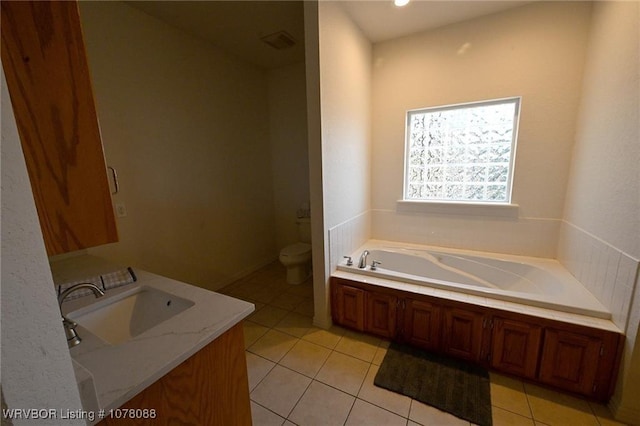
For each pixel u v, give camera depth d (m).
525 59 2.14
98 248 1.97
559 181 2.17
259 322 2.36
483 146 2.46
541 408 1.48
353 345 2.04
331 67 1.99
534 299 1.67
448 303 1.81
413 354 1.92
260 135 3.49
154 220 2.34
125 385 0.70
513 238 2.40
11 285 0.37
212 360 0.95
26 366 0.39
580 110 1.99
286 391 1.63
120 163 2.07
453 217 2.61
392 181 2.82
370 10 2.14
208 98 2.76
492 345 1.72
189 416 0.88
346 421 1.44
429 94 2.51
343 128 2.25
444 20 2.28
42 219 0.71
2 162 0.36
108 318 1.18
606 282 1.55
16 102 0.65
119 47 2.01
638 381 1.33
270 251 3.82
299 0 2.02
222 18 2.27
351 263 2.33
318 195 2.04
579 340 1.49
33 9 0.66
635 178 1.34
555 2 2.00
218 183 2.94
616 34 1.54
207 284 2.88
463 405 1.51
